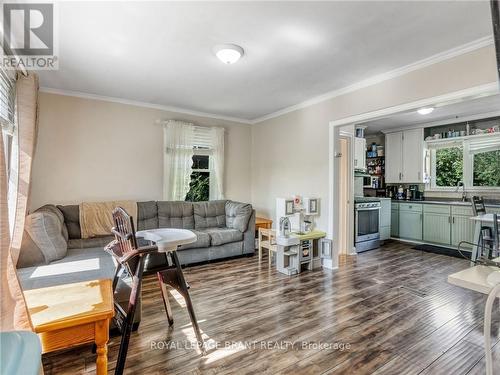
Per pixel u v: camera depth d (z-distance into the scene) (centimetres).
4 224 114
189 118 484
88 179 395
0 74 209
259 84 353
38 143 360
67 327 120
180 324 225
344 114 367
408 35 235
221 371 169
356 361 179
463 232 477
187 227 428
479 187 504
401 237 566
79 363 177
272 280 330
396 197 603
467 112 471
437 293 292
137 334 210
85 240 340
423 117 505
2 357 66
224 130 516
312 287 308
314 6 196
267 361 179
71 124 382
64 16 205
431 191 569
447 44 250
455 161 540
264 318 236
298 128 445
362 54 270
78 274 219
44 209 302
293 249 361
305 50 262
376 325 225
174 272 189
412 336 209
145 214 398
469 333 214
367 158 659
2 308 110
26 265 236
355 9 200
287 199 394
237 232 420
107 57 275
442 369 172
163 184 454
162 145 456
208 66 298
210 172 511
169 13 203
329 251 381
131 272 170
